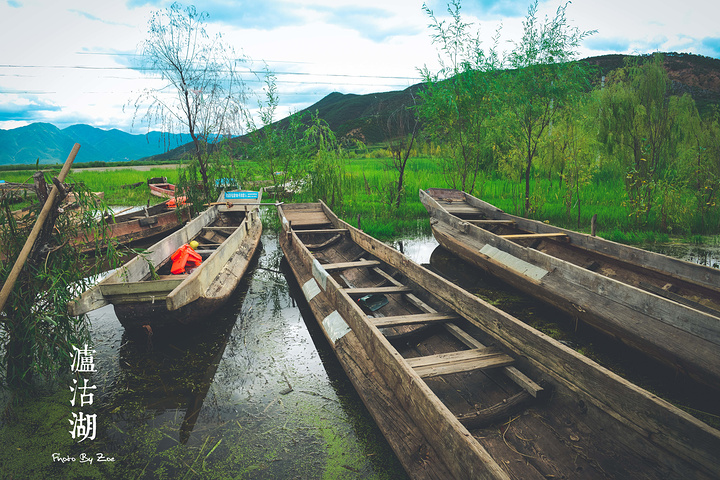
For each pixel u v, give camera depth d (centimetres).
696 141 1268
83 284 423
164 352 474
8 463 307
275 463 307
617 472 263
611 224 1027
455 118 1174
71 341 405
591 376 292
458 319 449
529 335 345
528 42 1016
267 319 568
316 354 473
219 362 453
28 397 387
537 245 746
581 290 489
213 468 302
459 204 1029
